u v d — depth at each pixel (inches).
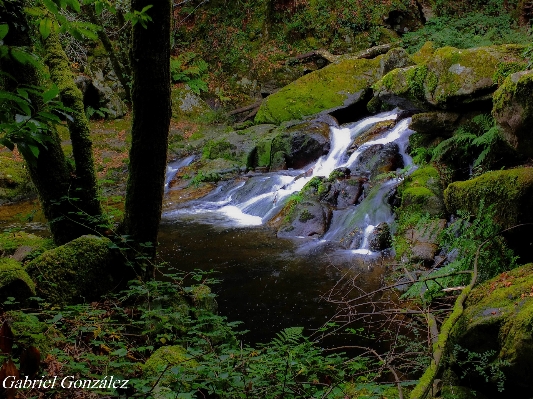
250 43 586.9
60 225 168.7
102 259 152.6
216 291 205.0
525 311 100.0
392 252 229.8
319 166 358.9
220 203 352.8
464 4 546.9
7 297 124.7
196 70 578.2
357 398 103.0
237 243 263.7
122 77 343.3
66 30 69.9
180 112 540.7
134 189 153.3
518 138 123.0
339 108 423.5
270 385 102.3
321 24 563.5
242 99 567.2
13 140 62.4
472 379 107.8
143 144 146.1
